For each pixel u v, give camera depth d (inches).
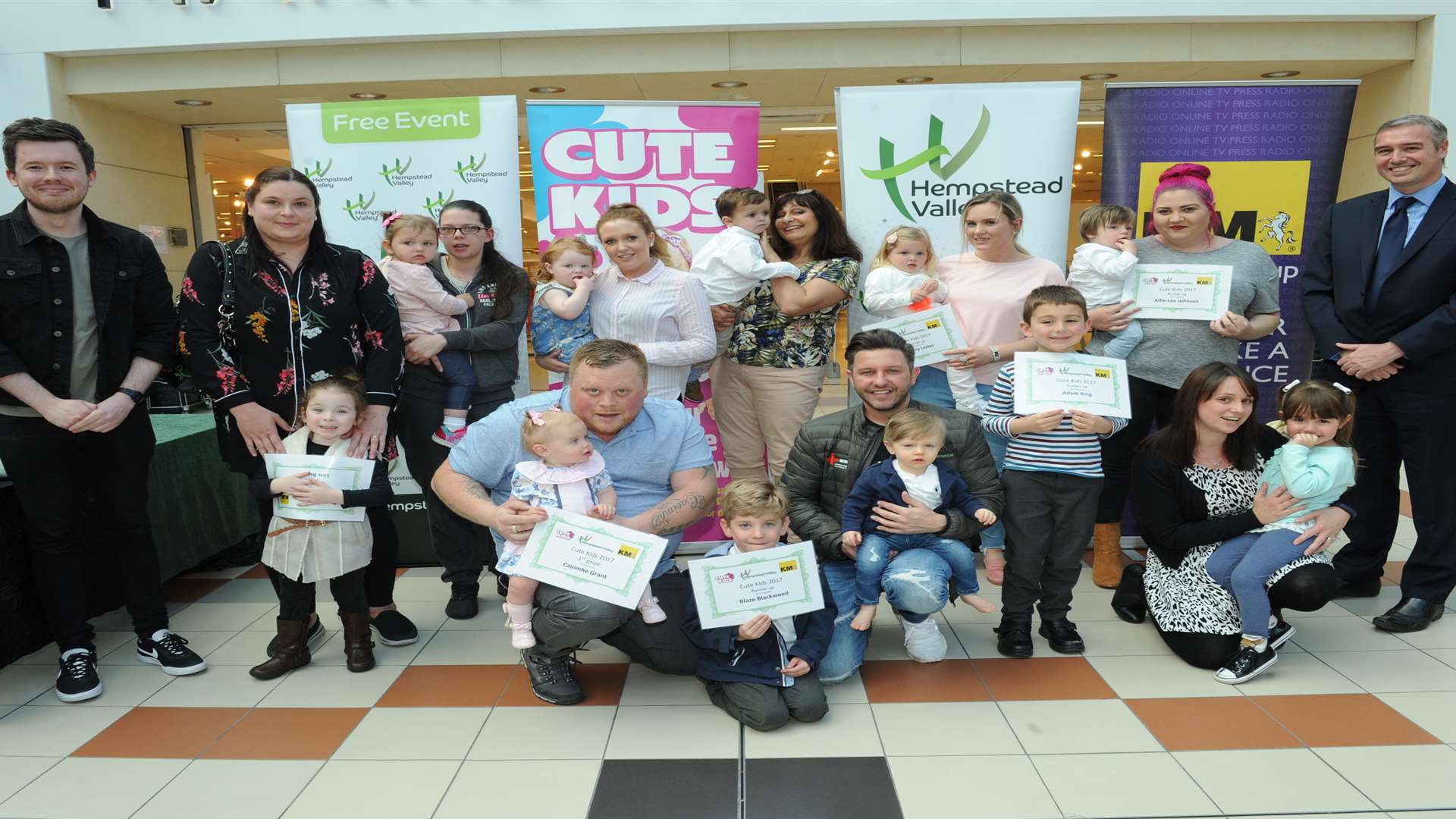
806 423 115.1
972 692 104.5
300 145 149.8
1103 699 101.7
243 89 251.0
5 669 114.5
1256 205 149.6
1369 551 131.1
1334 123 147.6
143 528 113.7
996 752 90.3
